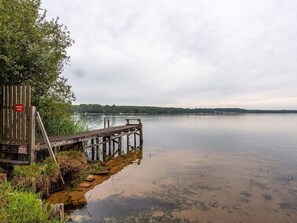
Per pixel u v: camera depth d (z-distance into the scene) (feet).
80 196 25.80
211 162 45.52
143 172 37.32
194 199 26.05
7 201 15.58
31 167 24.22
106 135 46.68
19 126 26.71
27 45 30.55
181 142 75.25
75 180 30.17
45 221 15.19
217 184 31.40
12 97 27.09
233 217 21.88
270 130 128.57
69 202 24.09
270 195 27.63
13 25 29.55
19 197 16.30
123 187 29.50
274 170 39.37
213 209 23.54
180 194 27.50
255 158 50.03
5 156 28.30
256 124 192.65
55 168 25.85
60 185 27.07
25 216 14.65
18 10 31.42
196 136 93.97
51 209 16.38
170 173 36.91
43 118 40.19
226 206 24.30
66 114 47.73
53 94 43.57
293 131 122.62
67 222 19.99
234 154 54.70
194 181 32.63
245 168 40.68
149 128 134.72
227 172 37.81
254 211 23.22
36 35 33.63
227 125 171.94
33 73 32.65
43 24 43.50
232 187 30.30
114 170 38.34
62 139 32.14
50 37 45.03
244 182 32.50
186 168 40.37
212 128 138.82
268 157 51.31
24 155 28.14
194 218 21.56
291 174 36.83
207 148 63.10
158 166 41.83
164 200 25.63
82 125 56.44
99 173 34.88
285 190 29.40
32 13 35.47
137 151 58.44
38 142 27.71
